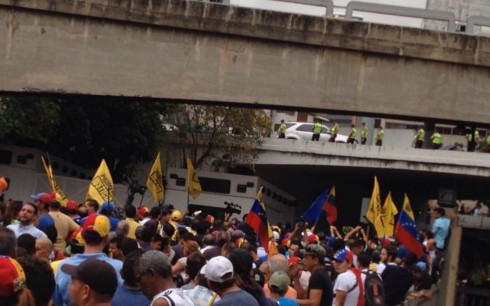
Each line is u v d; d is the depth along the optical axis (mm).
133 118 45438
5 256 9172
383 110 27453
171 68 26797
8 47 26281
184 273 15852
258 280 14430
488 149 58062
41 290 9062
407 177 52188
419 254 27172
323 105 27297
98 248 11914
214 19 26672
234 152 50594
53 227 15680
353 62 27312
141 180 48594
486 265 42719
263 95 27109
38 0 26109
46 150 43469
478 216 43125
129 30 26594
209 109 49562
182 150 50312
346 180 57062
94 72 26562
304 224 28672
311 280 16453
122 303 10938
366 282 18141
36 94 26906
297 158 50500
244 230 22047
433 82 27531
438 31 27297
